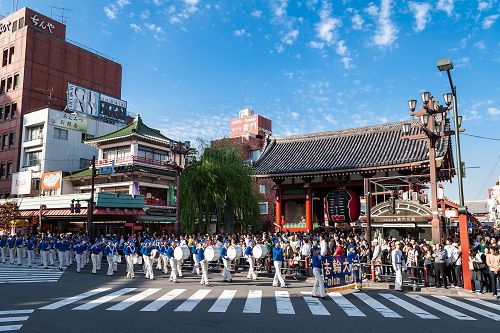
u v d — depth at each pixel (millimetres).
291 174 28203
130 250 20156
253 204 32344
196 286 16562
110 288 15875
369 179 21766
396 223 23406
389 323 9875
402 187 26188
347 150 29875
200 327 9133
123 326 9172
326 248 19219
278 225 29562
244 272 21641
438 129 20328
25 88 52844
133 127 46719
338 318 10414
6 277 19625
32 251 25625
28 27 54062
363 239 21609
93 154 53719
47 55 56125
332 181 28094
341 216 25984
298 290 15578
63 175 47125
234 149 34719
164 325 9297
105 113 56438
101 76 63844
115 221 38844
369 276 18766
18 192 48594
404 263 17188
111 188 45781
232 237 22422
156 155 48156
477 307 12445
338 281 14820
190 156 33688
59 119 50250
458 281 16203
